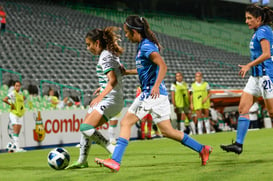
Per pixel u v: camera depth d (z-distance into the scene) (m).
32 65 66.00
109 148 16.55
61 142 42.06
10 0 94.44
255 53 16.14
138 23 13.96
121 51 16.11
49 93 52.34
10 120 37.38
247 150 22.02
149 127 45.16
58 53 74.06
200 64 91.81
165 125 14.36
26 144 39.53
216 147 25.44
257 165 14.45
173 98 47.66
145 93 14.03
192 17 123.81
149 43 13.79
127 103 59.16
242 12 132.50
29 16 88.50
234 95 55.19
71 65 70.75
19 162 23.14
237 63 100.69
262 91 16.12
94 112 16.41
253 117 53.94
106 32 16.02
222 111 55.66
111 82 15.61
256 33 15.89
